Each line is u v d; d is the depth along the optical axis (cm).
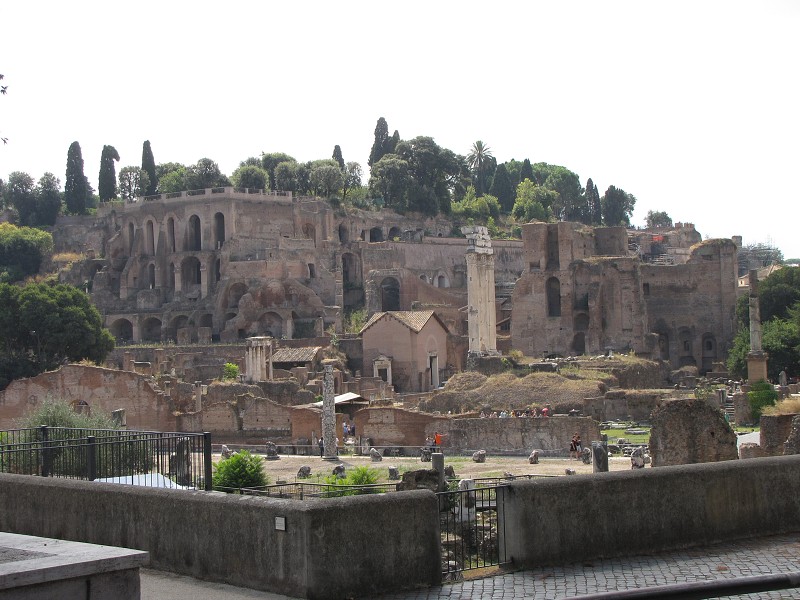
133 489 2411
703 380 12094
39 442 3866
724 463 2461
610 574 2145
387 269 16500
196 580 2233
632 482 2322
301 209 18300
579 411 9269
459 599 2016
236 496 2227
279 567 2084
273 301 15900
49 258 19950
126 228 18450
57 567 1620
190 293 17512
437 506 2162
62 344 12356
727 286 15775
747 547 2347
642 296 14888
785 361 11488
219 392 10144
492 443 7375
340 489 4428
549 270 15188
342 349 13412
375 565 2075
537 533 2227
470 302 11981
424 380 12838
